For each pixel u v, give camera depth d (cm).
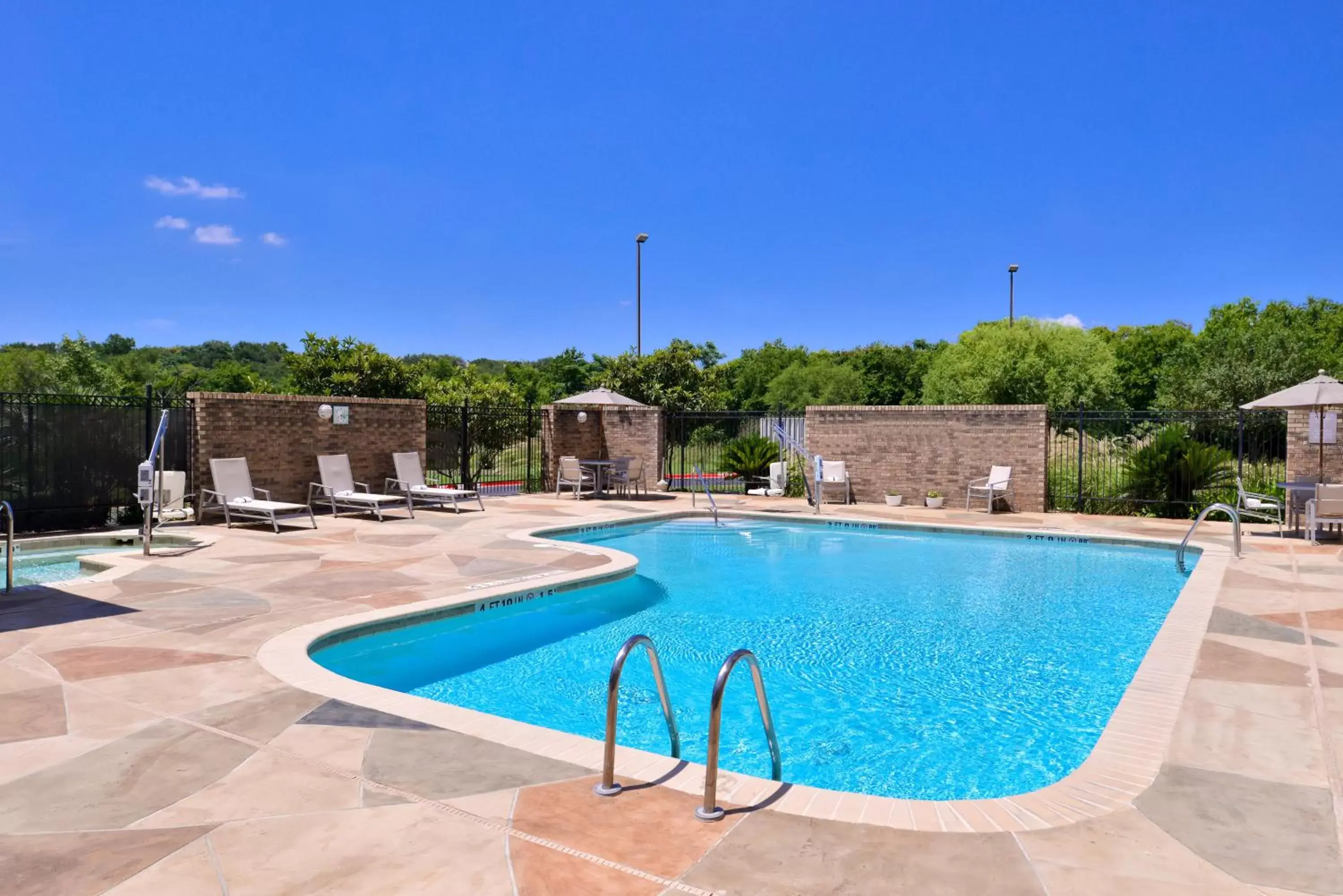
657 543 1298
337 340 2886
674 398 2814
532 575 865
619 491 1920
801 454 1880
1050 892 261
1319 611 705
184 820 309
